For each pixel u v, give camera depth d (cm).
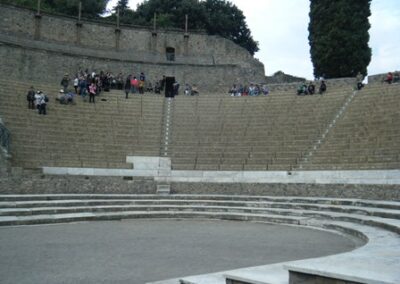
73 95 3142
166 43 4781
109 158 2670
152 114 3247
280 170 2477
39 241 1234
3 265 928
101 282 793
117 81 3850
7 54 3747
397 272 673
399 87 2847
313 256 1036
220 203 2088
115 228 1533
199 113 3275
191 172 2633
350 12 4166
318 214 1731
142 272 870
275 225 1658
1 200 1856
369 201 1820
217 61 4822
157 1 6431
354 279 634
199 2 6512
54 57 3997
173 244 1205
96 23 4534
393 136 2330
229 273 748
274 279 705
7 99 2888
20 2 5084
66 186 2188
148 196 2197
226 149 2792
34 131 2639
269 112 3120
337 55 4147
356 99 2911
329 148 2516
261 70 4550
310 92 3297
